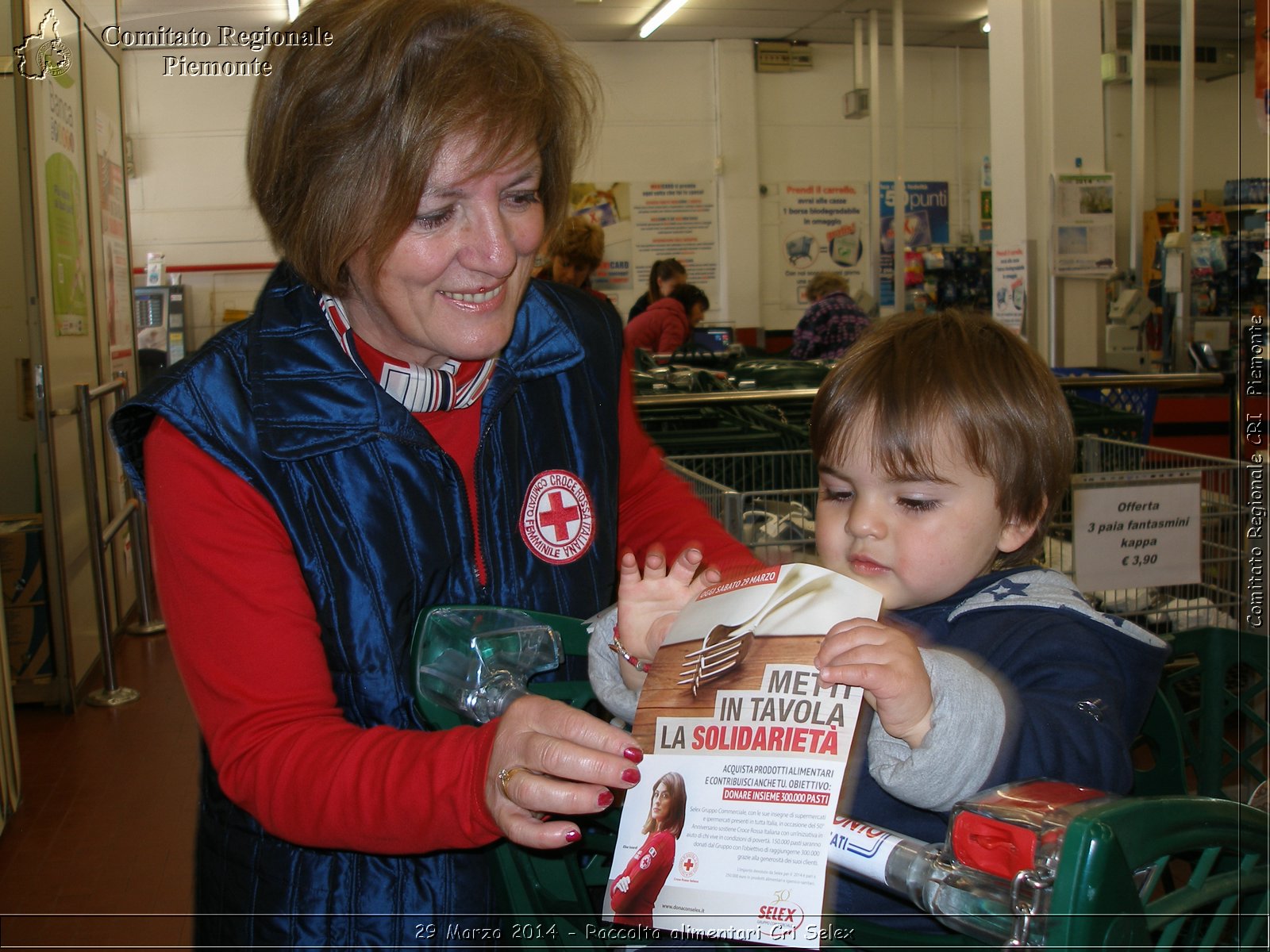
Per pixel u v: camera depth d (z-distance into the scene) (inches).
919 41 417.7
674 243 417.4
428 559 38.0
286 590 35.2
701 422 126.1
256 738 32.9
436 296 34.8
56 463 137.6
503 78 33.1
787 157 422.3
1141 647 37.3
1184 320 211.8
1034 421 38.2
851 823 27.7
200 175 331.3
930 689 28.1
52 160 140.3
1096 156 177.6
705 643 28.5
